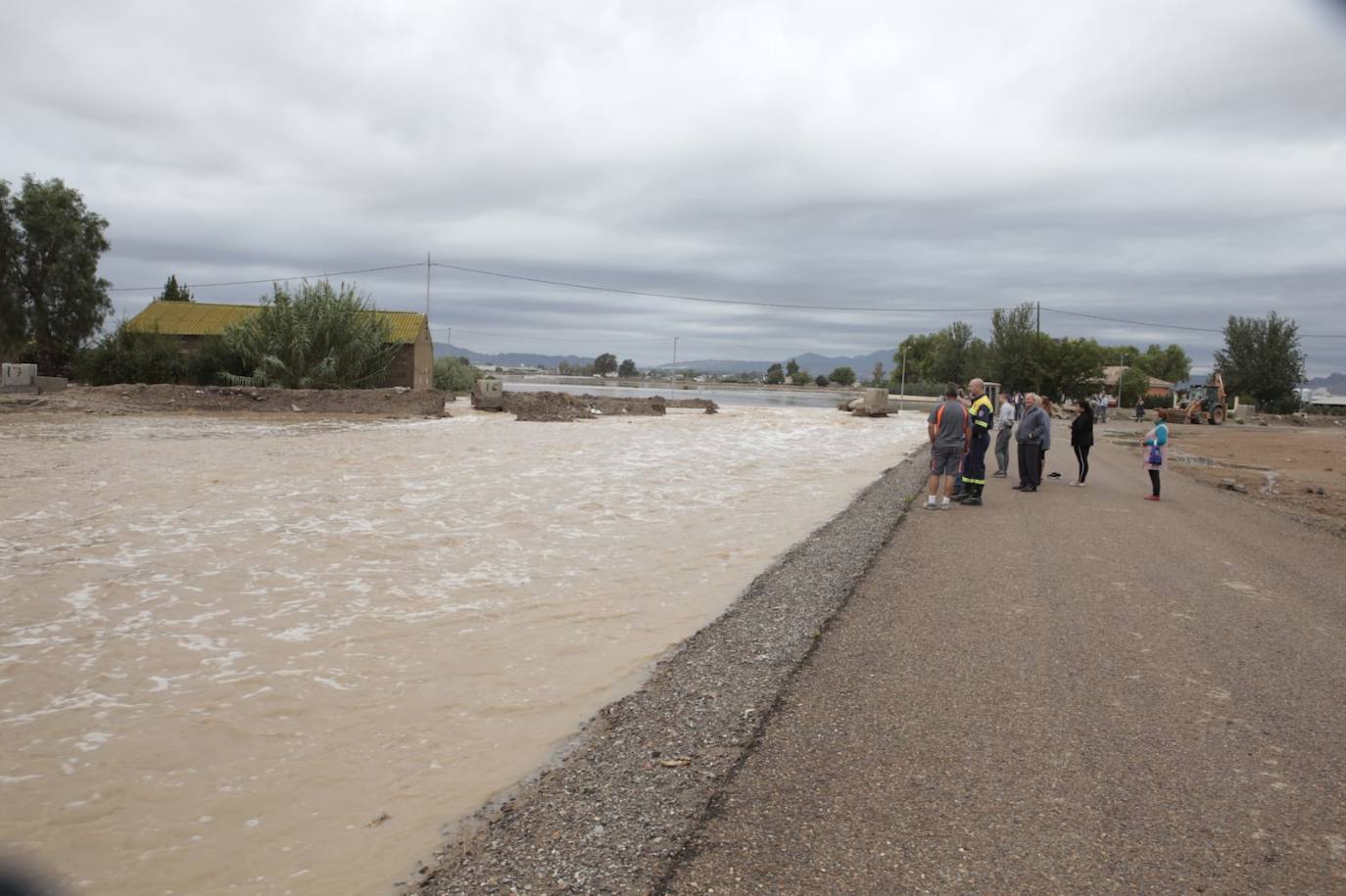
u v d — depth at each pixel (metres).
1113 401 91.88
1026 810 4.14
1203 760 4.72
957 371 107.06
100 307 60.03
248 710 5.82
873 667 6.27
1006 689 5.79
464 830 4.29
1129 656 6.52
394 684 6.36
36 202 56.78
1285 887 3.52
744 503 15.73
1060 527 12.64
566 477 19.28
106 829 4.32
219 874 3.93
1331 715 5.41
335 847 4.16
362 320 47.56
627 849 3.87
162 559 10.16
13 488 15.23
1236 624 7.50
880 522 12.82
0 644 7.06
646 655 7.04
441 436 30.41
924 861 3.69
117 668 6.59
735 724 5.28
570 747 5.27
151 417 34.31
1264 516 15.06
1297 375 91.06
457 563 10.38
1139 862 3.70
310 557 10.48
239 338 45.81
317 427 32.38
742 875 3.59
